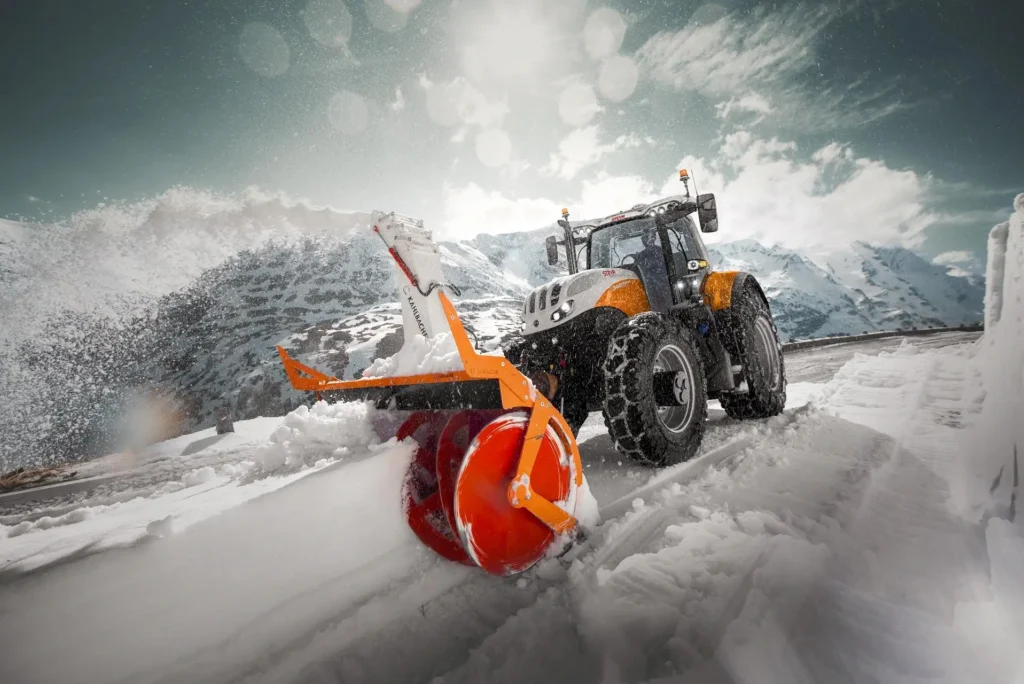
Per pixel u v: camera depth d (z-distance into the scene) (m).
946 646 1.19
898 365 5.80
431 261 4.23
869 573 1.51
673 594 1.49
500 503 1.76
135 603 1.48
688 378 3.11
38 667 1.29
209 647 1.47
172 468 7.36
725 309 3.85
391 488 2.09
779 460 2.72
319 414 3.12
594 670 1.21
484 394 1.91
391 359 3.45
